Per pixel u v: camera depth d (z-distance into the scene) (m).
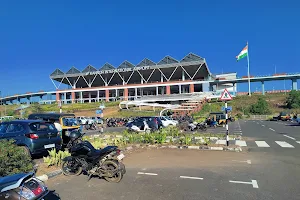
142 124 22.11
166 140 14.16
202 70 81.88
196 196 5.47
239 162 8.89
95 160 6.82
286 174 7.22
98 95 84.12
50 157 8.48
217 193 5.65
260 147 12.33
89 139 14.81
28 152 8.62
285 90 86.19
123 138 13.67
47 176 7.00
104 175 6.66
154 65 77.31
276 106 70.44
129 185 6.30
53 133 9.64
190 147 12.16
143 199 5.32
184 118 32.19
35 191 4.18
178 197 5.42
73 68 86.81
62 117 12.50
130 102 53.28
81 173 7.49
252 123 37.56
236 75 87.25
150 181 6.61
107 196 5.55
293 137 16.58
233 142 13.85
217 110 57.06
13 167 6.59
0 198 4.01
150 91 87.19
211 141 14.20
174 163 8.80
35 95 101.00
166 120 26.19
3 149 6.68
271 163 8.70
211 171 7.61
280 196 5.45
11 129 9.09
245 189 5.91
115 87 81.75
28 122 9.16
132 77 88.19
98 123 39.84
